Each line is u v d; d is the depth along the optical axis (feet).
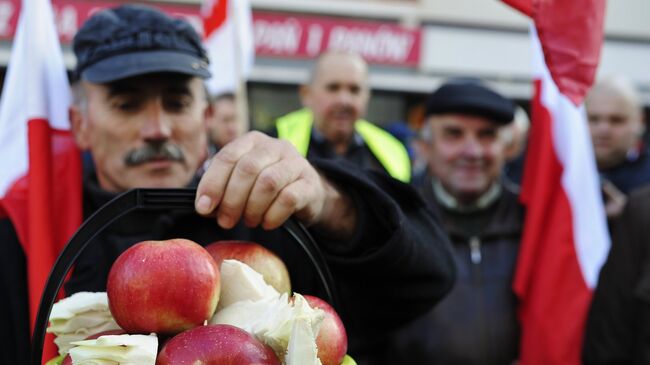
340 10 25.96
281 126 9.84
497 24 27.48
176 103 4.59
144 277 2.25
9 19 19.74
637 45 28.45
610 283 6.84
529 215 7.04
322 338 2.40
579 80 3.77
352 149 9.60
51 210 4.58
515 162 10.80
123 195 2.45
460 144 7.02
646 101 28.50
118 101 4.45
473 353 6.38
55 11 19.49
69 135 4.92
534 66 7.45
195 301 2.26
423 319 6.35
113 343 2.07
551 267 7.04
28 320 4.46
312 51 24.14
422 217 3.74
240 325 2.32
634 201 6.96
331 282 2.73
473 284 6.72
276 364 2.15
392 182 3.56
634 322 6.70
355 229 3.23
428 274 3.41
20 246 4.63
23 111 5.17
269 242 4.01
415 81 25.89
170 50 4.46
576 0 3.76
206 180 2.56
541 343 6.75
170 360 2.08
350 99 9.37
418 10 26.94
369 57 25.18
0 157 5.13
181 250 2.32
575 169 7.26
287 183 2.66
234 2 7.22
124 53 4.38
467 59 26.84
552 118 7.31
